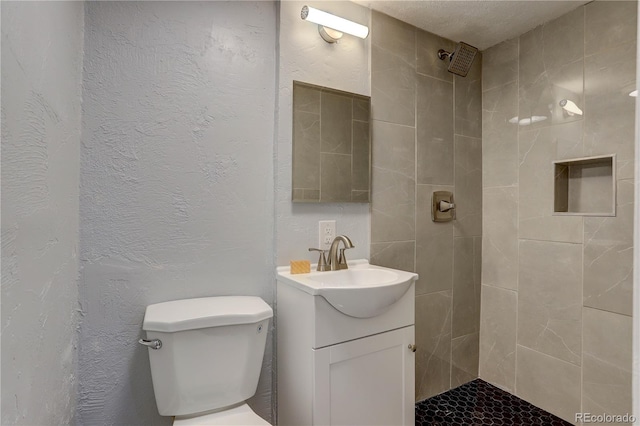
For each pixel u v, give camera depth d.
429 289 2.09
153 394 1.38
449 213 2.16
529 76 2.07
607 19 1.72
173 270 1.41
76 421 1.25
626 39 1.65
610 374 1.68
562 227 1.90
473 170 2.29
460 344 2.23
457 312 2.21
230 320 1.23
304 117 1.67
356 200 1.82
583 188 1.86
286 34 1.62
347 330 1.37
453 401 2.05
